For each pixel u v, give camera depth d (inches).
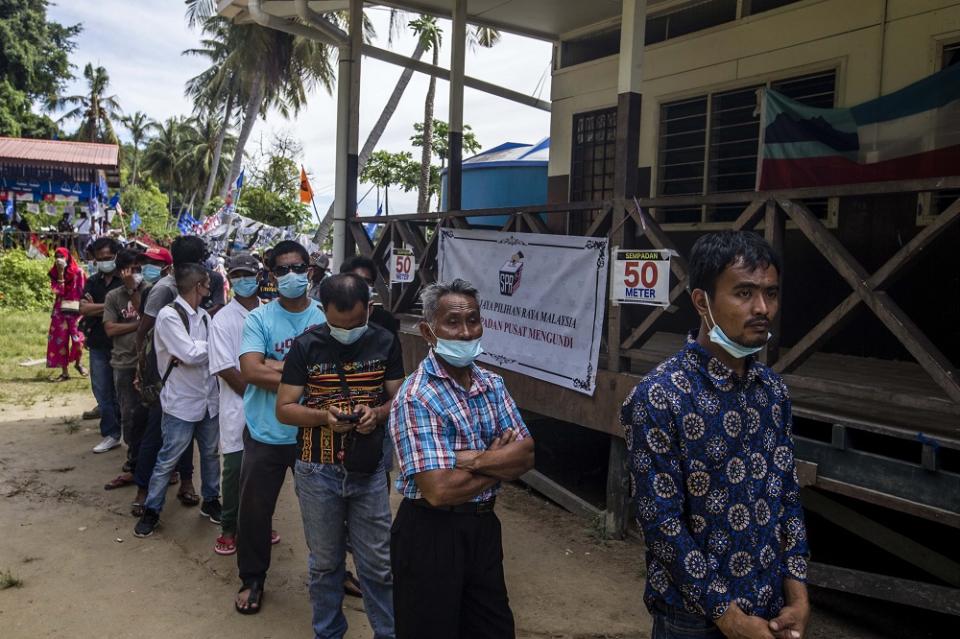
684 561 71.2
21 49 1352.1
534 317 214.7
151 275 216.1
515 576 171.9
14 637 141.4
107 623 147.6
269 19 329.1
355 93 329.7
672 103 303.3
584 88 341.7
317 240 740.0
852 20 240.7
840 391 140.0
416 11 350.9
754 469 74.8
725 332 72.4
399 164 1193.4
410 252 283.1
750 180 274.7
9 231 826.2
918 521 178.1
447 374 99.0
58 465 249.9
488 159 424.2
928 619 155.6
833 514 159.5
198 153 2049.7
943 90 188.2
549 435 282.7
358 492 122.8
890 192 131.6
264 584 164.6
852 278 138.1
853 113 205.6
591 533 198.1
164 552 183.0
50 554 180.2
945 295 211.9
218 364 162.6
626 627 148.6
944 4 217.6
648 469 73.2
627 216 183.5
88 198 939.3
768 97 225.6
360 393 123.3
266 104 1302.9
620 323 188.5
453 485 93.4
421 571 97.7
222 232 875.4
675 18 302.2
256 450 148.9
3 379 382.3
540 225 217.6
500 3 321.4
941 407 125.3
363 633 145.4
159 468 191.6
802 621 75.2
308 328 136.1
